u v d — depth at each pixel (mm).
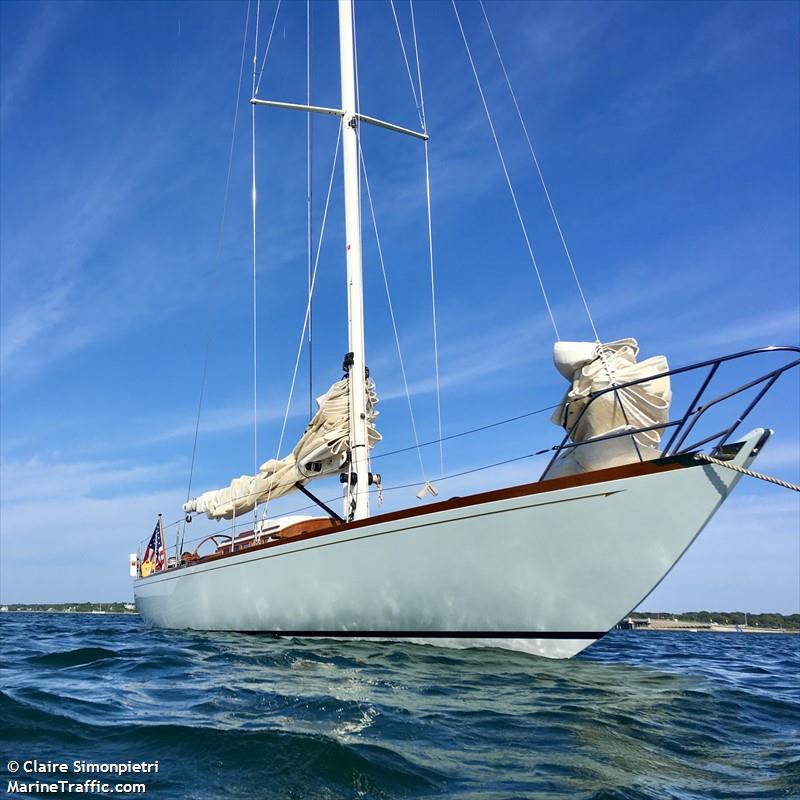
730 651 12609
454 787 2902
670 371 6121
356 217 9547
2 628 15469
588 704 4617
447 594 6645
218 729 3637
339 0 10367
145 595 12312
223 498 11812
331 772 3004
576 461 6863
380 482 9398
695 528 5527
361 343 9211
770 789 3023
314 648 7043
